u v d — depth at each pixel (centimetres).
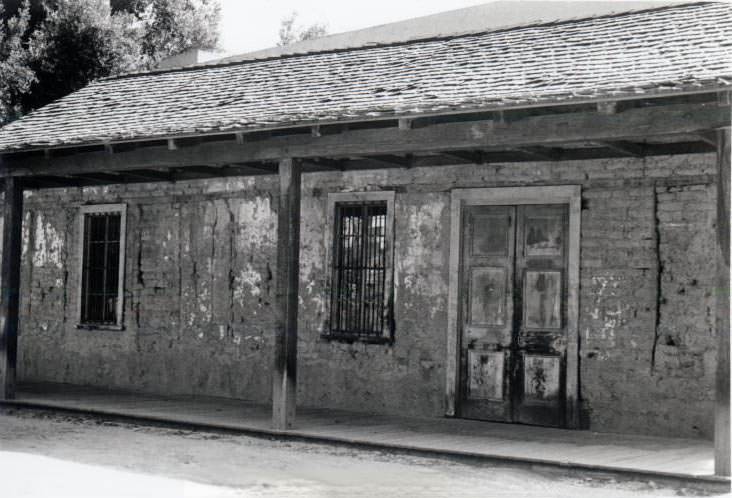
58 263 1714
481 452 1005
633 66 1016
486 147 1035
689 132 899
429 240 1312
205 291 1528
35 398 1468
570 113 969
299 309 1417
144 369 1588
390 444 1060
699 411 1105
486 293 1273
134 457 1045
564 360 1209
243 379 1480
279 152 1170
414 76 1227
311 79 1364
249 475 945
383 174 1352
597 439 1107
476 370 1274
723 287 865
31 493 849
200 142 1255
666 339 1130
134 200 1616
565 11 1700
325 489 882
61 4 2916
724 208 869
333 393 1379
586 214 1191
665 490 879
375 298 1358
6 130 1544
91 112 1531
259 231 1476
